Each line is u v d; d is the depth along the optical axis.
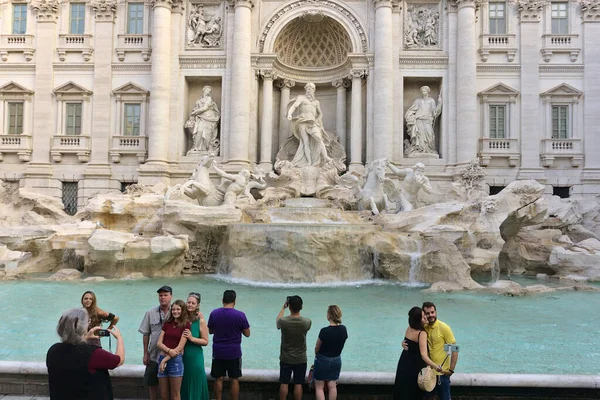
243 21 30.22
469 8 30.03
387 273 19.08
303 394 7.27
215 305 14.01
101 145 31.92
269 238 18.95
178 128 30.97
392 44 30.48
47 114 32.31
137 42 32.12
